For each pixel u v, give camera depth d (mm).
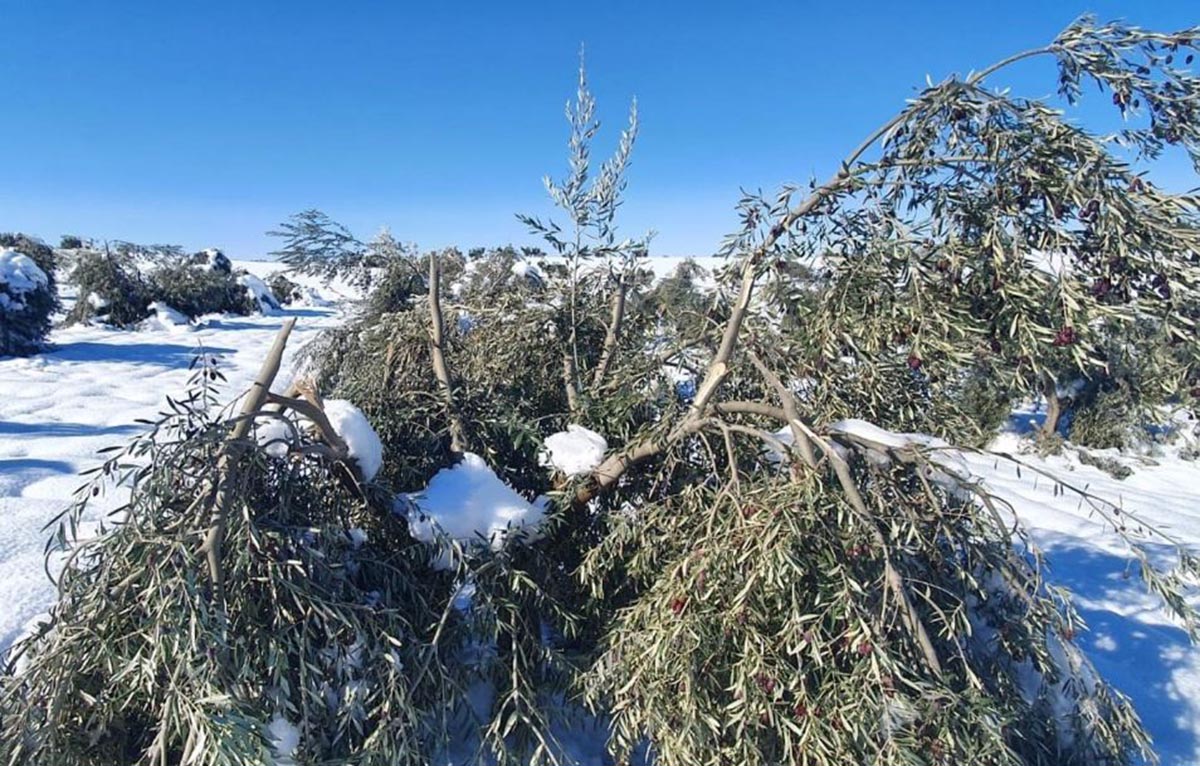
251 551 1903
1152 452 9219
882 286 2236
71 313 17172
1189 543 5281
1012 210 1978
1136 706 3031
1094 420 9219
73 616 1834
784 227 2293
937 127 2143
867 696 1781
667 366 2828
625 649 2117
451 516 2303
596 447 2471
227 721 1633
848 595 1788
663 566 2260
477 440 2764
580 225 2900
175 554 1796
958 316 2080
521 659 2314
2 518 4078
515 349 3037
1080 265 1977
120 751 1935
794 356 2535
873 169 2111
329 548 2084
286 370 10531
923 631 1808
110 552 1863
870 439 2021
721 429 2186
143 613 1813
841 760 1824
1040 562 2135
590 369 3092
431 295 2826
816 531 1900
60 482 4879
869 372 2418
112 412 7512
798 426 1983
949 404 2545
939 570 2051
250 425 1990
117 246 17922
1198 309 1799
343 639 2010
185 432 2055
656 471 2553
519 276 3375
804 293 2455
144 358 11844
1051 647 2273
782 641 1906
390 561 2301
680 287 3240
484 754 2277
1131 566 4688
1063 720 2176
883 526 1979
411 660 2092
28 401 7961
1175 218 1795
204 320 18438
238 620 1860
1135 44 1884
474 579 2238
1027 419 10297
